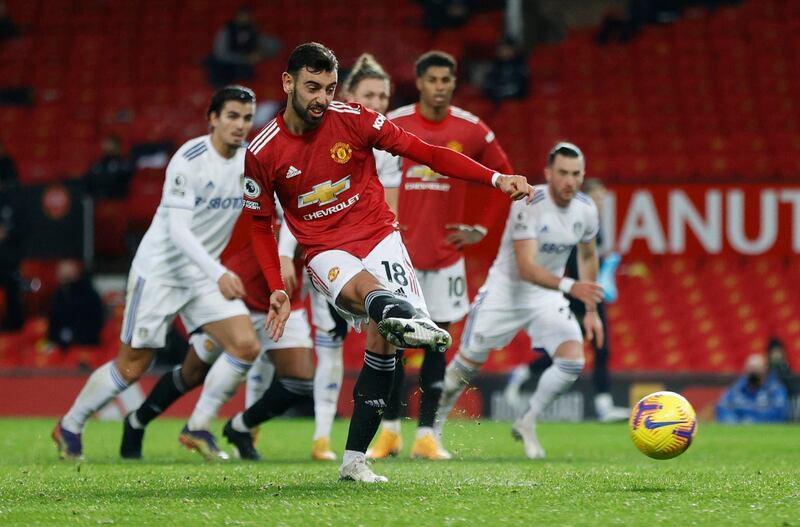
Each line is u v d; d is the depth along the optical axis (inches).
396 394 1138.0
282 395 1099.3
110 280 2429.9
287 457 1173.1
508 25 3122.5
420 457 1108.5
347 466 772.0
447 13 3090.6
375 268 746.2
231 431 1132.5
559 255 1212.5
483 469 924.0
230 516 597.0
